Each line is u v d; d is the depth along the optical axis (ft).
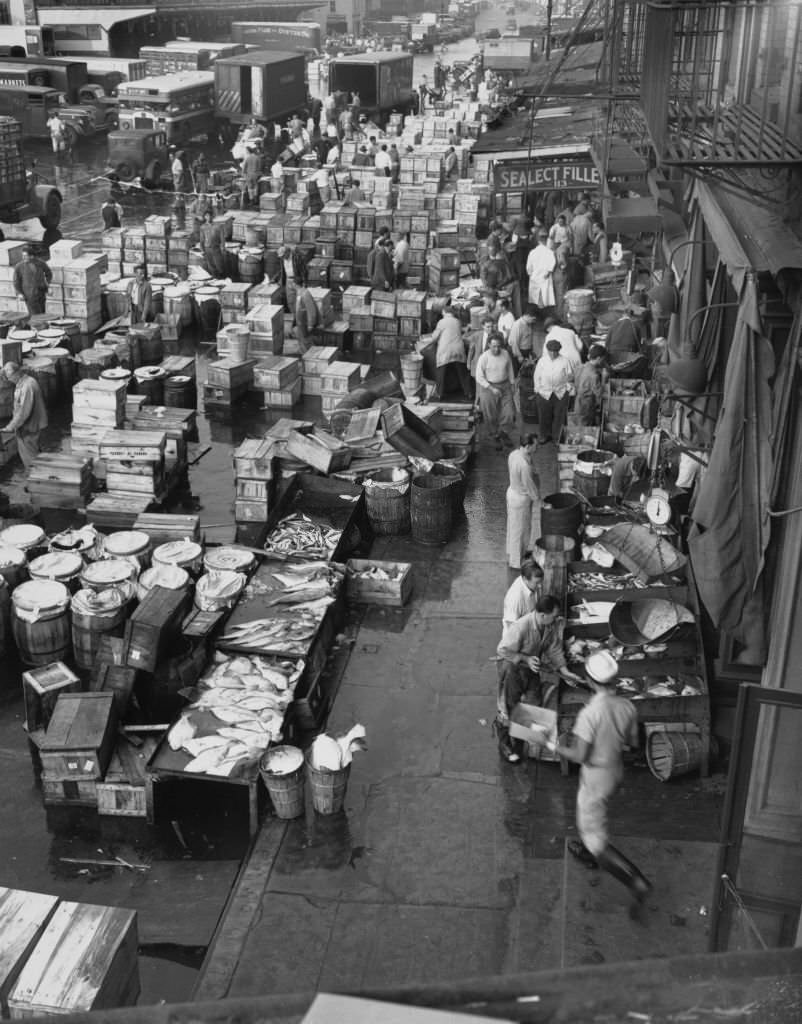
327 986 25.30
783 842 25.75
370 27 332.19
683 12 31.45
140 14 179.63
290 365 65.16
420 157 120.67
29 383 51.83
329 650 39.75
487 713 36.24
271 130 157.69
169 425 55.42
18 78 151.12
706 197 34.73
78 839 30.81
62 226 111.45
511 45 179.11
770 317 26.94
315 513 47.70
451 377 65.05
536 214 102.47
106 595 38.40
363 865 29.35
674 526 42.14
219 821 31.45
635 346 62.13
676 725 32.17
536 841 30.09
